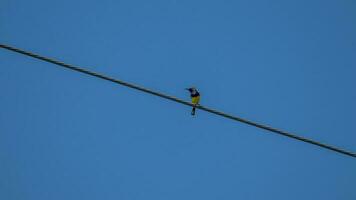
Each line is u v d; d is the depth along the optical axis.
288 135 16.11
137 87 15.96
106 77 15.76
